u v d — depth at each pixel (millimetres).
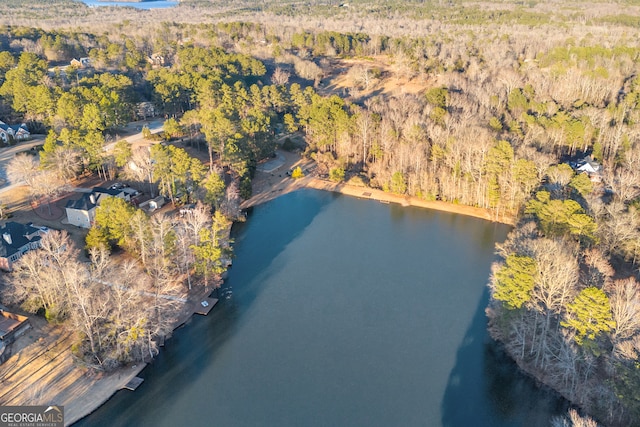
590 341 74250
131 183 144250
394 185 151625
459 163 144375
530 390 80375
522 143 150375
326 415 76875
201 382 82500
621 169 138750
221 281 107500
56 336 87625
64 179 139875
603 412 72875
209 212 130000
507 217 137125
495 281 90938
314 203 147250
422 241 126938
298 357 88375
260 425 75000
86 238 109188
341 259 118812
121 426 73938
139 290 89812
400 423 75562
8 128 169500
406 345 91375
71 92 174125
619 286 85375
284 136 194625
